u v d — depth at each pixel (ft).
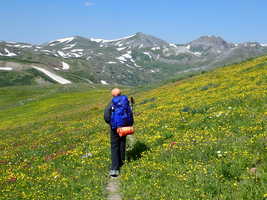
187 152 46.96
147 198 35.27
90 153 57.16
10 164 64.23
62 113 191.31
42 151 71.31
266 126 51.62
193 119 67.56
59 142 77.71
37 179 48.49
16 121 209.56
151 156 49.24
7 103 356.38
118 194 39.22
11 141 107.24
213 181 36.35
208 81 134.31
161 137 58.08
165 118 75.20
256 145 43.37
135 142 58.70
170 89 152.35
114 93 47.14
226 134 52.49
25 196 40.88
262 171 36.17
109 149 56.75
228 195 32.65
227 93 93.25
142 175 42.27
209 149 46.24
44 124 143.13
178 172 41.01
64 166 52.70
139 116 88.84
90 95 302.86
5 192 43.80
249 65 153.38
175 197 34.24
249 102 71.82
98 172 47.47
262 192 31.81
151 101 125.29
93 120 110.32
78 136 80.07
